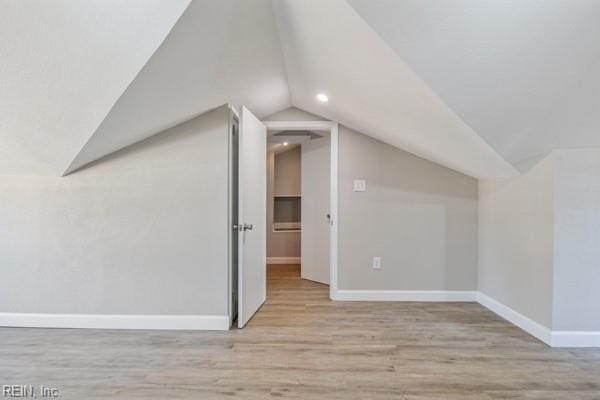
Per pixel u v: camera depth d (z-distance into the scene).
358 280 3.75
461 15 1.65
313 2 1.77
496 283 3.29
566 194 2.52
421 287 3.71
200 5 1.65
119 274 2.87
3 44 1.77
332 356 2.36
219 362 2.26
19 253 2.87
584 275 2.51
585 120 2.28
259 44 2.31
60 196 2.86
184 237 2.89
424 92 2.15
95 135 2.33
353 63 2.21
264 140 3.55
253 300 3.20
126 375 2.09
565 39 1.77
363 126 3.47
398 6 1.63
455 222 3.69
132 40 1.75
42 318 2.87
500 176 3.16
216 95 2.66
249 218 3.09
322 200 4.57
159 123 2.65
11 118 2.20
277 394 1.90
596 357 2.35
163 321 2.87
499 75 1.97
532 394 1.91
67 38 1.74
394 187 3.73
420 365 2.23
